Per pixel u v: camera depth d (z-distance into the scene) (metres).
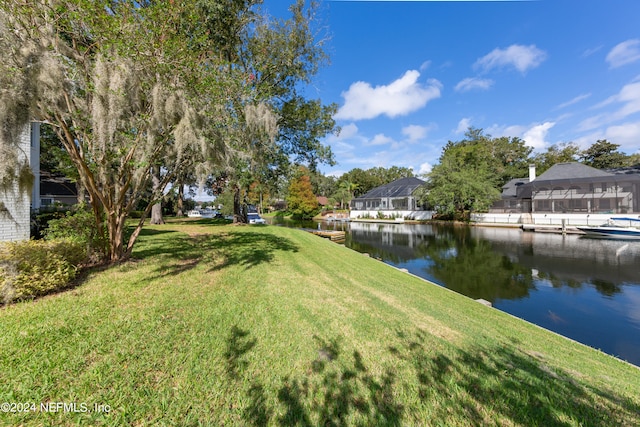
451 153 31.34
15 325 2.42
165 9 4.23
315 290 4.33
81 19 3.72
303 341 2.64
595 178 19.98
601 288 7.61
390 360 2.46
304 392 1.93
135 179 4.86
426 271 9.44
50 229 5.04
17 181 3.09
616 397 2.31
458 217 26.20
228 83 5.55
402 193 32.97
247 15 10.25
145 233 9.55
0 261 3.04
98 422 1.52
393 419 1.74
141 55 4.12
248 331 2.73
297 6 10.85
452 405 1.91
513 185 29.05
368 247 14.30
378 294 4.66
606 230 16.44
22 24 3.27
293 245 9.03
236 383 1.96
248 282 4.34
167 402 1.71
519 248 13.40
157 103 4.24
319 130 14.05
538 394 2.14
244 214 16.36
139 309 2.97
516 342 3.44
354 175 51.44
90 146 4.18
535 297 6.93
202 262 5.45
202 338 2.50
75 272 3.86
